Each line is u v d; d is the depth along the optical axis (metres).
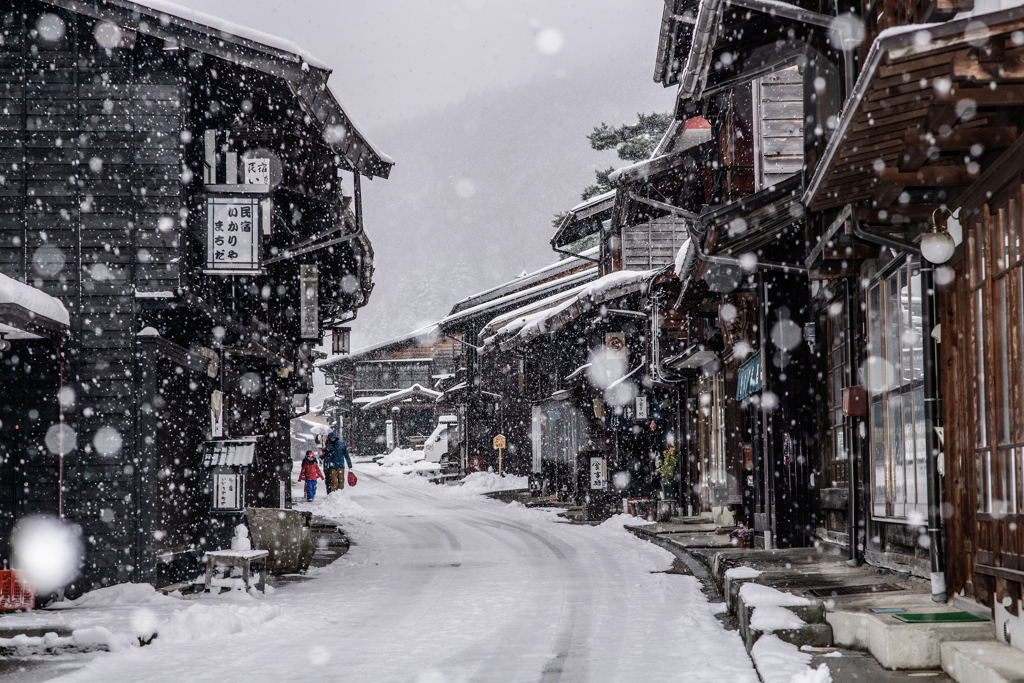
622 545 18.88
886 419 9.98
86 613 10.97
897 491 9.66
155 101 14.04
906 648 6.68
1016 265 6.18
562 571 14.83
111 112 13.98
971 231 7.11
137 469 13.41
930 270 8.00
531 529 23.97
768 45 12.48
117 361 13.57
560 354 34.38
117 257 13.78
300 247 17.70
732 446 18.47
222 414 17.92
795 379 13.66
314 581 14.71
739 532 16.02
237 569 14.44
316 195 19.64
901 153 6.95
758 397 15.26
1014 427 6.27
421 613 11.02
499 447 44.91
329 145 16.50
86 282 13.73
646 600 11.34
